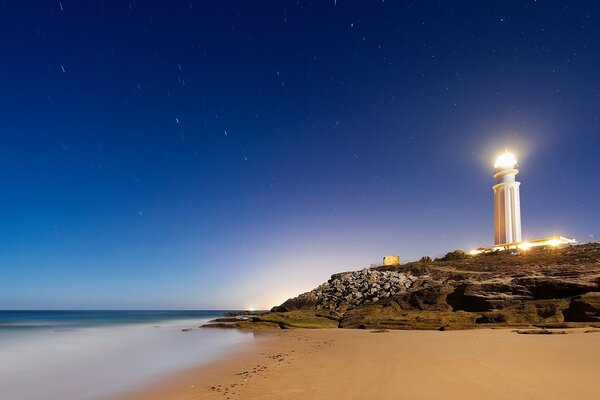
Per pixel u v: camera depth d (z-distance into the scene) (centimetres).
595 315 2512
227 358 1859
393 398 901
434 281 4191
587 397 857
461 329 2622
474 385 977
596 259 3981
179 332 3759
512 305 3078
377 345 1941
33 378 1576
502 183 7044
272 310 4934
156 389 1266
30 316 9594
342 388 1031
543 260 4416
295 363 1539
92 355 2225
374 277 4581
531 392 900
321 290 4738
